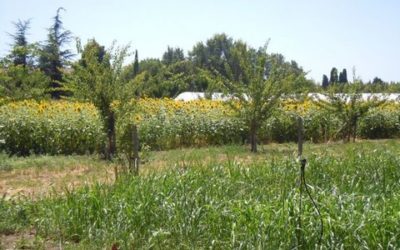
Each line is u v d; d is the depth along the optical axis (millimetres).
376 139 21344
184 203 6156
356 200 6156
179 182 6781
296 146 16547
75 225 6164
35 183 9914
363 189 7270
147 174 7594
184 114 16984
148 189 6590
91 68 13227
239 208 5707
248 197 6723
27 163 12047
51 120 14523
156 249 5594
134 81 13398
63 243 5941
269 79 15461
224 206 6199
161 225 5934
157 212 6086
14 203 7133
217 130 17062
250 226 5367
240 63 15844
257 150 15344
